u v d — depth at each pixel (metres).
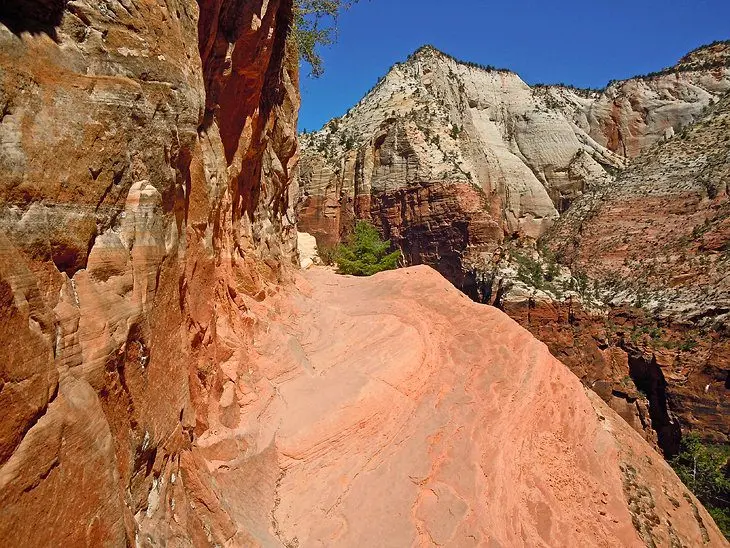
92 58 4.88
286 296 16.30
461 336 16.12
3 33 3.74
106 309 4.51
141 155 5.42
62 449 3.54
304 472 9.41
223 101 11.74
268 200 17.92
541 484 11.34
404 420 11.55
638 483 14.40
